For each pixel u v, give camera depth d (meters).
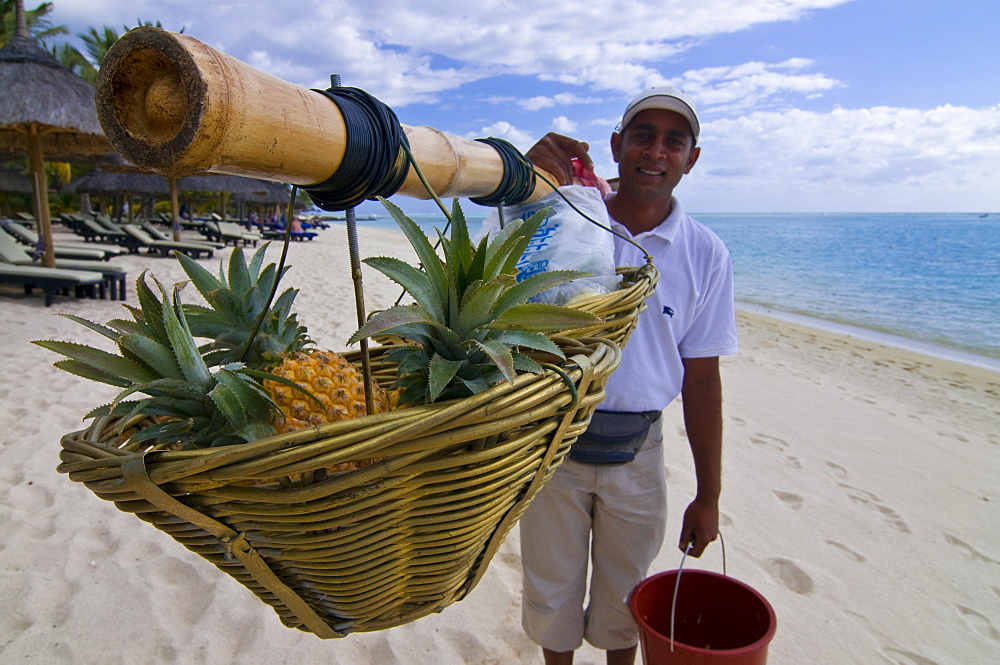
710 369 2.30
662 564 3.62
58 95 9.36
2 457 4.16
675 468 4.83
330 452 0.80
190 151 0.70
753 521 4.22
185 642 2.67
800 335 12.69
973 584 3.67
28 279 9.02
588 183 2.29
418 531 0.96
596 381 1.09
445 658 2.71
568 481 2.17
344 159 0.87
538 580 2.28
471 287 1.01
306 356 1.25
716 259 2.20
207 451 0.78
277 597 1.00
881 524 4.31
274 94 0.77
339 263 18.89
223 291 1.24
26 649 2.57
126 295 10.81
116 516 3.57
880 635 3.17
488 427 0.87
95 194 30.88
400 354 1.14
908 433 6.37
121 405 1.01
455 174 1.24
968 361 11.08
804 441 5.84
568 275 1.10
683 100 2.04
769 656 2.97
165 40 0.69
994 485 5.14
